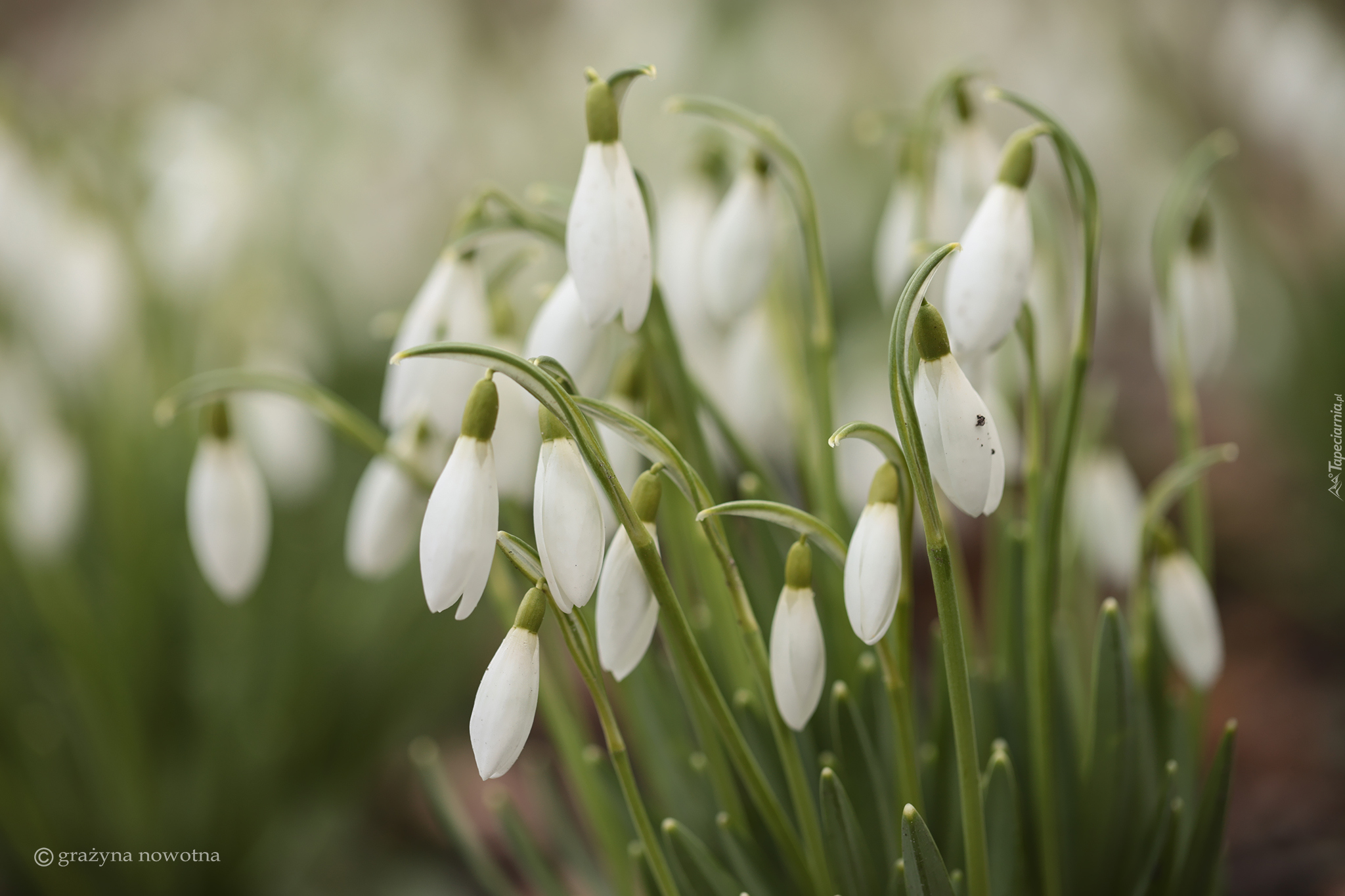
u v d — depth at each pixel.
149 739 0.71
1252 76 1.13
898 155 0.52
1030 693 0.50
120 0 1.69
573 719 0.51
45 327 0.73
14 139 0.67
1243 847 0.76
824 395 0.50
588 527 0.44
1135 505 0.56
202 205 0.79
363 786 0.78
